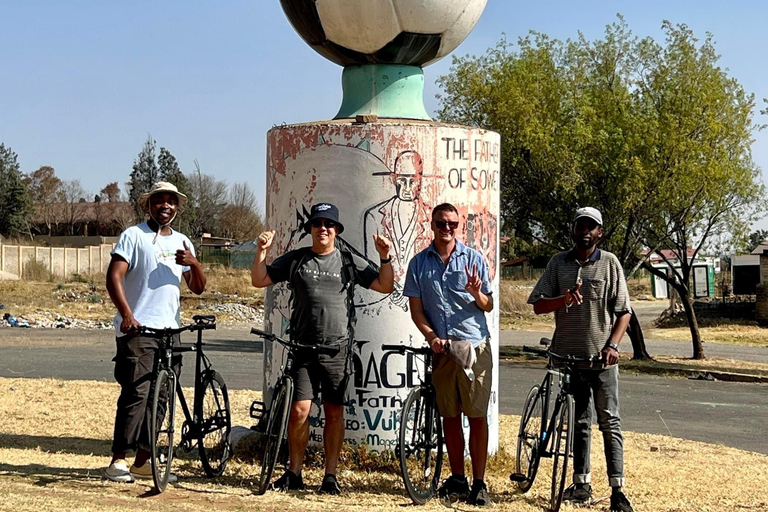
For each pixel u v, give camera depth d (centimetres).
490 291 684
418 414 683
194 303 3878
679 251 2438
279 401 669
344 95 859
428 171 771
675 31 2266
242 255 6950
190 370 1683
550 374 707
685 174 2188
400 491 697
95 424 979
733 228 2447
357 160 766
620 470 694
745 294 4941
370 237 764
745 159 2370
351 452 754
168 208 710
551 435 705
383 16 795
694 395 1647
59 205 10312
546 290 719
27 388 1243
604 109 2286
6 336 2538
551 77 2336
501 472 796
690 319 2416
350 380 757
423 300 682
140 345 681
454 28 823
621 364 2211
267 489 680
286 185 791
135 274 698
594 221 702
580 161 2252
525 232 2439
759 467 902
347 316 678
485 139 807
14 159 11406
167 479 669
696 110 2214
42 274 5359
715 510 705
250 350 2219
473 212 794
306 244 777
